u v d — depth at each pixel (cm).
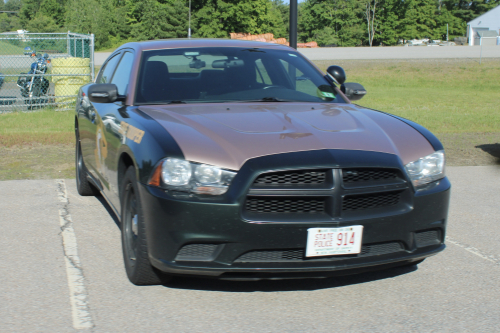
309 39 10212
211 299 322
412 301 325
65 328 284
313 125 345
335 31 10081
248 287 341
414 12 10444
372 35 10200
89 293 330
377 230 307
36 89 1355
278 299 324
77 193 600
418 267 386
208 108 379
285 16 11925
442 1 11606
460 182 691
